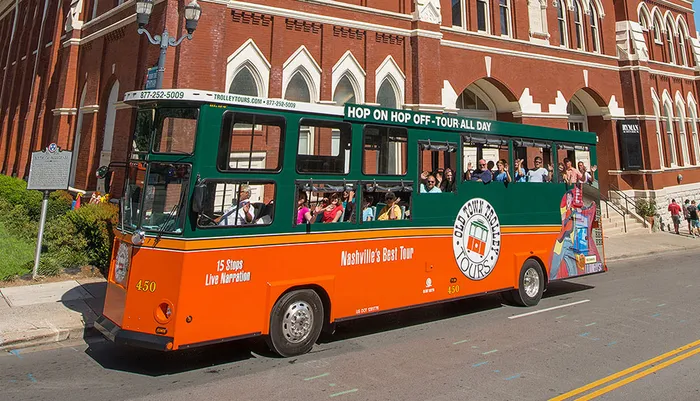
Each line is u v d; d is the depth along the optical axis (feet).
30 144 81.41
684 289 37.09
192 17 34.35
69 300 29.17
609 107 79.56
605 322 27.30
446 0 62.28
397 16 55.98
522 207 31.78
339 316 22.74
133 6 50.26
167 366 20.21
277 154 21.44
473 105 71.72
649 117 81.15
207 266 18.84
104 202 39.40
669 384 17.92
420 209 26.30
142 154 20.90
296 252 21.47
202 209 18.57
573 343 23.25
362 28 53.36
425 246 26.37
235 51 45.52
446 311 30.83
